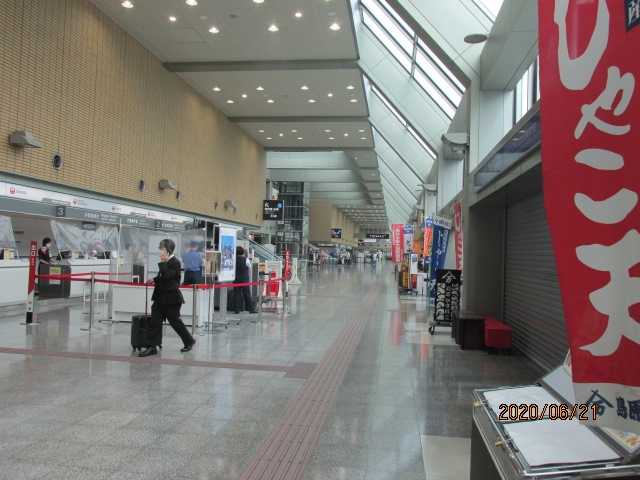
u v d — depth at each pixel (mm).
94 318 10578
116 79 13617
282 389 5691
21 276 11070
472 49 10594
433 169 21062
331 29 13648
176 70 16531
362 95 18938
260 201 28281
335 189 48562
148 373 6250
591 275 1717
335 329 10406
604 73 1687
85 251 14703
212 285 9719
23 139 9891
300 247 44219
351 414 4871
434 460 3797
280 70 16469
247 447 3969
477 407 2926
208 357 7316
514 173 6176
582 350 1727
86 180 12398
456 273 10000
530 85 9383
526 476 1940
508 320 9438
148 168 15445
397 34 13797
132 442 4020
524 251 8352
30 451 3801
